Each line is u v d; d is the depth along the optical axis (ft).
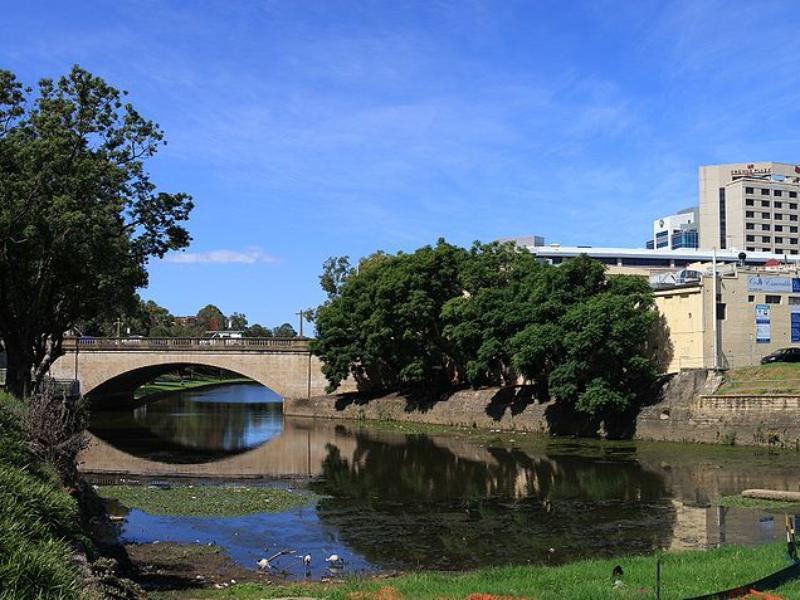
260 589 67.41
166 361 307.99
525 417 221.05
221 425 261.03
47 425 82.17
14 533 39.40
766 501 107.55
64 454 83.61
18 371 156.15
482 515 105.50
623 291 205.46
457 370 272.72
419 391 276.62
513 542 89.25
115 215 158.20
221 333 588.50
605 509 106.73
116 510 108.99
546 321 206.39
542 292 210.59
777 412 163.73
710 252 466.29
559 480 134.00
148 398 403.13
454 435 216.74
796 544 68.85
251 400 411.75
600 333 187.11
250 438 219.00
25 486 53.06
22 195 145.89
